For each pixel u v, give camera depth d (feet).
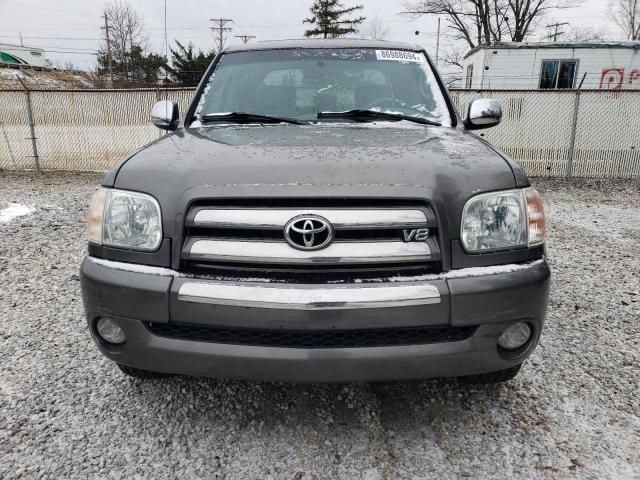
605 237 19.51
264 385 8.66
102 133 36.17
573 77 49.96
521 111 35.99
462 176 6.50
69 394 8.39
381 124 9.27
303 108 9.93
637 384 8.77
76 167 36.83
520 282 6.36
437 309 6.10
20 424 7.61
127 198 6.59
